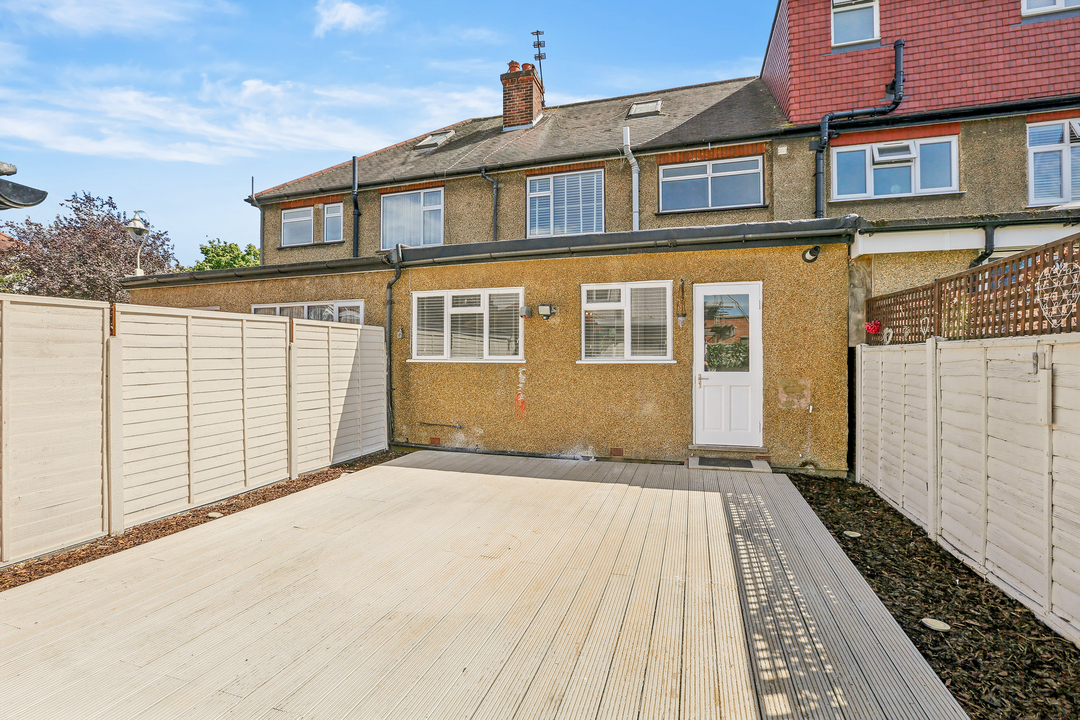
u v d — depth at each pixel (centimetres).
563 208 1045
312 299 894
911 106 888
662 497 544
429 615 299
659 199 982
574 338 735
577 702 222
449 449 801
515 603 314
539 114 1323
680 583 342
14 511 367
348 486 595
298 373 647
